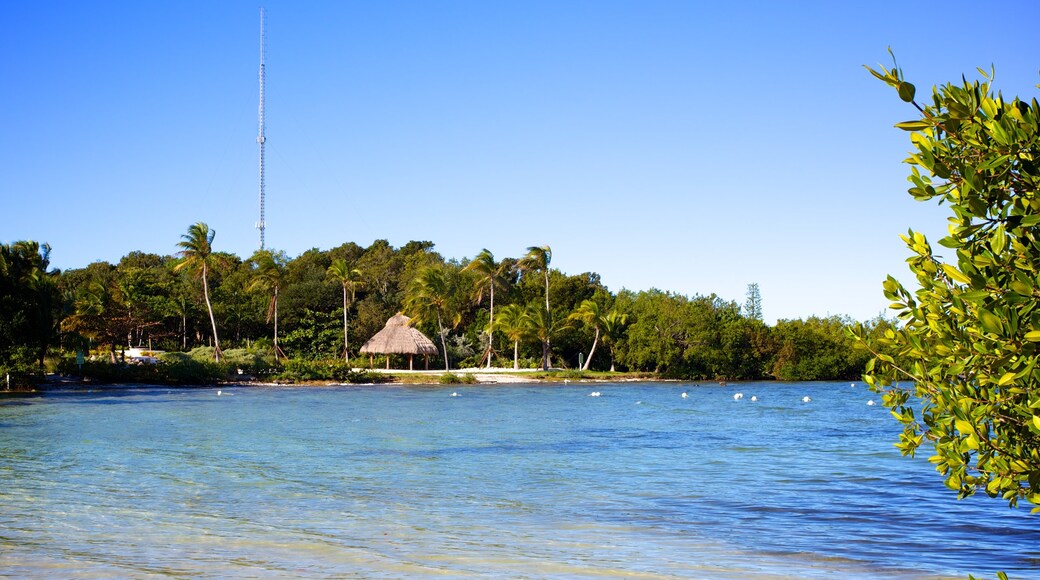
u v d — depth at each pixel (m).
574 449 29.08
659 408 50.53
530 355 99.19
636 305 95.62
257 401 53.53
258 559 12.97
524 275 114.81
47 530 15.12
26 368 57.06
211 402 51.88
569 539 14.72
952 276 5.46
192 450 27.70
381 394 62.88
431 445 29.97
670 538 14.86
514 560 13.08
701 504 18.39
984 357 5.36
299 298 100.38
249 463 24.75
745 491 20.16
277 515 16.81
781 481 21.78
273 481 21.39
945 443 6.17
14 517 16.34
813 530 15.59
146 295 88.50
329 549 13.73
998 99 5.59
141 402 50.56
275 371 76.88
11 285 57.84
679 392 68.25
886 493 19.77
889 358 6.44
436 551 13.66
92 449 27.59
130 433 32.78
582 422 40.41
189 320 96.81
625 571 12.45
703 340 87.81
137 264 132.00
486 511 17.45
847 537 14.96
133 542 14.16
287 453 27.25
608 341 93.81
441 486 20.78
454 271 104.81
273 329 100.31
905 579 12.12
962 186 5.54
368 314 96.81
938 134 5.80
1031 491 5.68
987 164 5.19
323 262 127.31
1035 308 5.11
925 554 13.70
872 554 13.66
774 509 17.78
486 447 29.45
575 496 19.41
